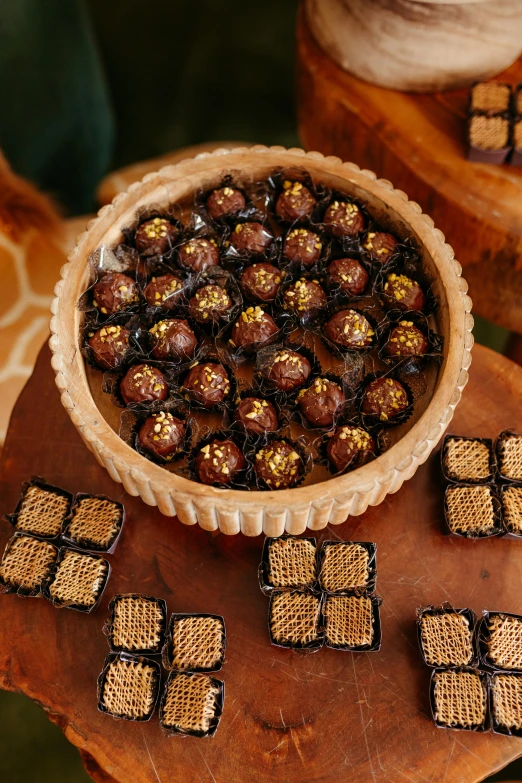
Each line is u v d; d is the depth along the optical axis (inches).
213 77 68.7
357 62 45.5
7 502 39.1
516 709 35.9
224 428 38.0
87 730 36.0
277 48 70.0
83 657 36.9
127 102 67.4
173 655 36.4
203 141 65.4
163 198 40.4
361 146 46.3
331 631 36.7
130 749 35.8
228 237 40.6
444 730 36.0
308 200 40.6
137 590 37.8
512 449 38.7
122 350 38.4
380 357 38.9
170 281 39.4
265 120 66.2
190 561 38.1
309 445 38.0
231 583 37.9
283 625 36.8
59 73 52.1
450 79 45.3
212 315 39.1
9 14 47.8
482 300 46.8
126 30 71.4
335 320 38.9
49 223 48.8
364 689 36.5
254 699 36.4
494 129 43.9
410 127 45.1
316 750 35.8
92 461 39.6
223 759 35.7
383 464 35.9
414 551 38.2
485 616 36.8
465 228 44.1
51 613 37.4
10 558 37.6
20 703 49.1
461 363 37.1
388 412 37.6
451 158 44.4
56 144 54.8
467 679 36.1
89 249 39.0
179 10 71.9
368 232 40.3
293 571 37.4
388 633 37.2
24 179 51.7
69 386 36.9
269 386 38.4
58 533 38.0
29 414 40.3
